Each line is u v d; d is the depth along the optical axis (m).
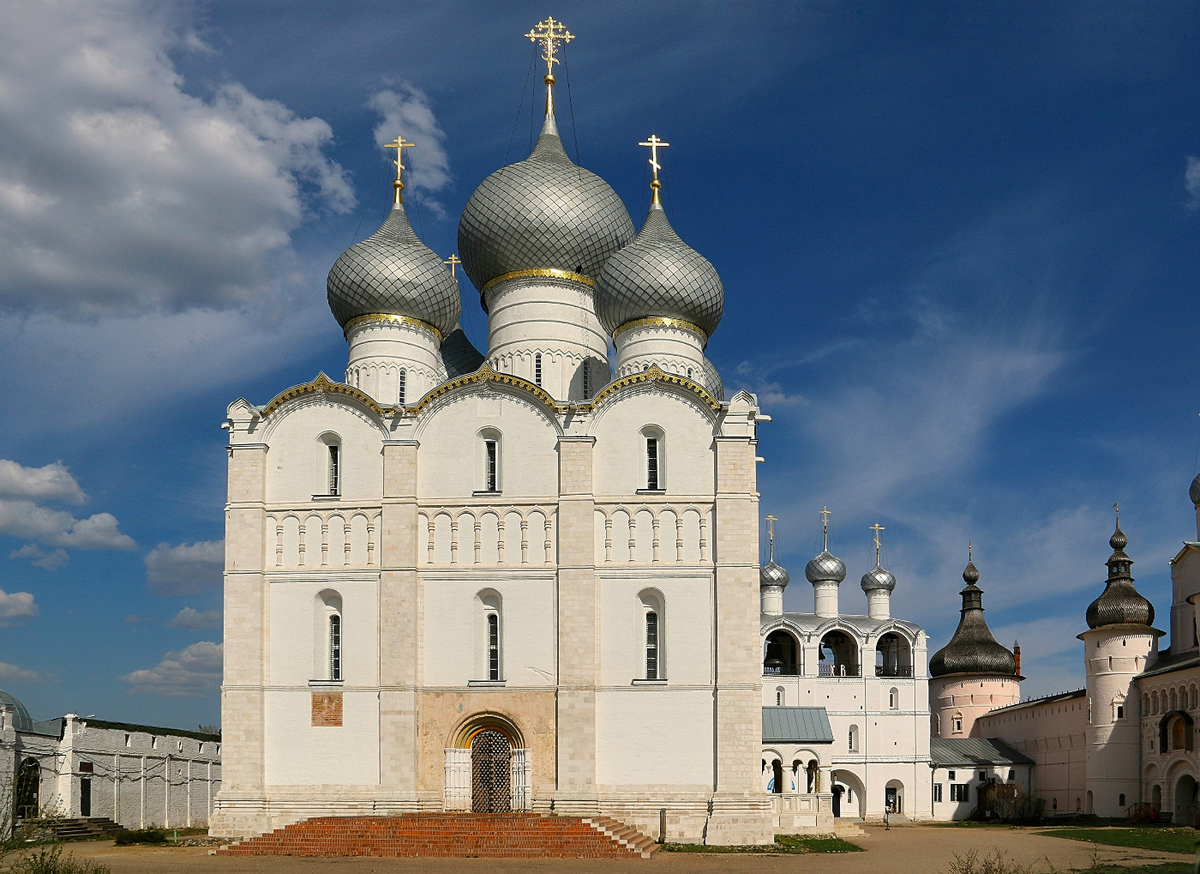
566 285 64.69
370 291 62.03
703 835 50.41
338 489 54.84
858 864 45.62
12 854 38.53
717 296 63.56
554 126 69.31
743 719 51.16
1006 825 94.56
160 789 71.31
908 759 108.00
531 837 46.09
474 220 65.38
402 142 66.81
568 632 52.25
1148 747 97.25
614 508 53.69
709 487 53.66
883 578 118.62
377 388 61.34
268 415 55.69
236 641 53.38
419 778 51.91
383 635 52.81
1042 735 112.19
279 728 52.81
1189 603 105.88
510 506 54.00
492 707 52.22
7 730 57.03
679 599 52.66
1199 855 21.89
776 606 114.69
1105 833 74.75
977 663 126.06
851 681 108.75
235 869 40.59
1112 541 108.00
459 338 70.94
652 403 54.56
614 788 51.16
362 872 39.62
